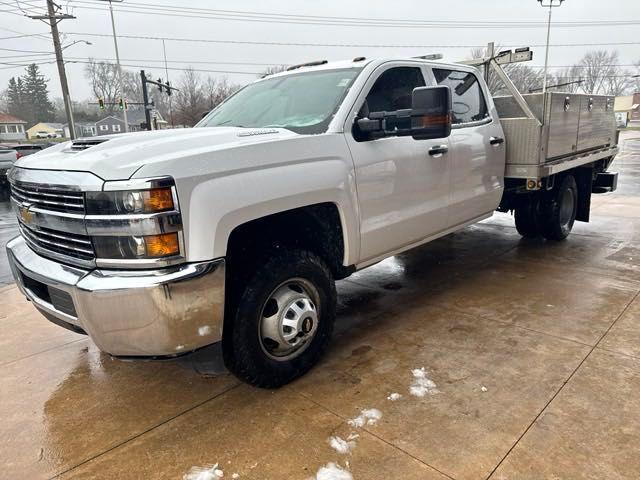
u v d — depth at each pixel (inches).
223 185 100.9
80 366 141.5
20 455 102.7
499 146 195.2
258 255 115.0
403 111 127.1
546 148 201.8
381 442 100.1
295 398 117.6
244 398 119.3
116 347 99.3
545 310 162.7
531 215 244.5
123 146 104.9
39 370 139.9
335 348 142.4
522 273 203.0
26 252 119.3
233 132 118.0
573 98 221.1
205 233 97.7
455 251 243.0
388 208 142.9
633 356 130.3
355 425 105.9
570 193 250.1
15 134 3469.5
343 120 130.7
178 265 96.3
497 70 220.5
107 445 104.7
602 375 121.3
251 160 106.7
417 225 155.8
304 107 139.9
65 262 105.6
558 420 104.6
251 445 101.7
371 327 156.1
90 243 97.6
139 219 91.7
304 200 116.6
